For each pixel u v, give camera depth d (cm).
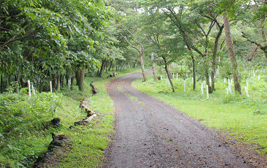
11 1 448
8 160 479
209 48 2477
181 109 1271
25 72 513
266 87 2111
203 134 767
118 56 2075
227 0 781
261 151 559
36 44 520
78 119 1070
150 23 2223
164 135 779
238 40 2728
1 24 527
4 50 479
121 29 3178
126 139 745
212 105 1340
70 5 594
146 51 2545
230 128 791
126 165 532
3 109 736
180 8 1988
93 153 593
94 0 648
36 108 785
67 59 587
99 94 2086
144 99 1817
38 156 554
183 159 557
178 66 3941
